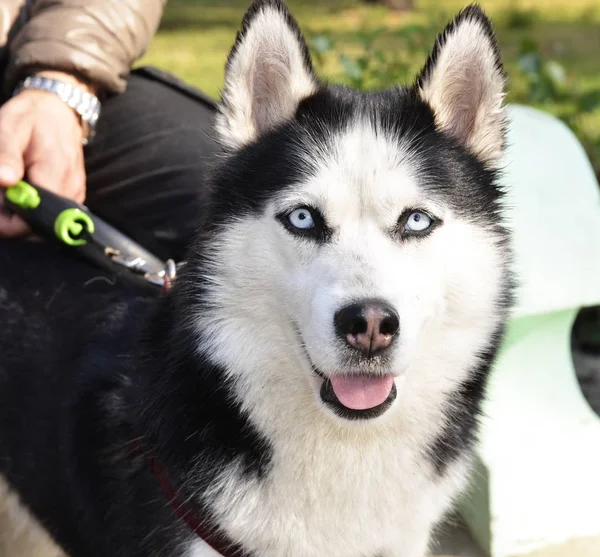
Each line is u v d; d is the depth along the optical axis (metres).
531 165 0.94
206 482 0.70
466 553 0.92
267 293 0.69
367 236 0.68
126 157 0.94
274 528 0.70
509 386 0.93
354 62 1.42
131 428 0.73
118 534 0.74
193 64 2.70
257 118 0.74
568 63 2.54
